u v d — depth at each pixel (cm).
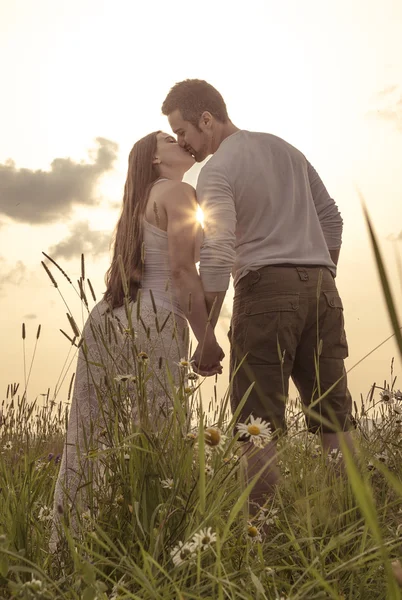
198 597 107
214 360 249
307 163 297
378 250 37
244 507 143
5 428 247
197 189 260
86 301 192
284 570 148
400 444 209
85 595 106
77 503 173
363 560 116
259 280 252
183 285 244
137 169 270
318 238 274
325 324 261
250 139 271
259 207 260
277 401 243
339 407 252
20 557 116
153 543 139
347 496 163
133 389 197
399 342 36
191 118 279
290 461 173
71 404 236
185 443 164
